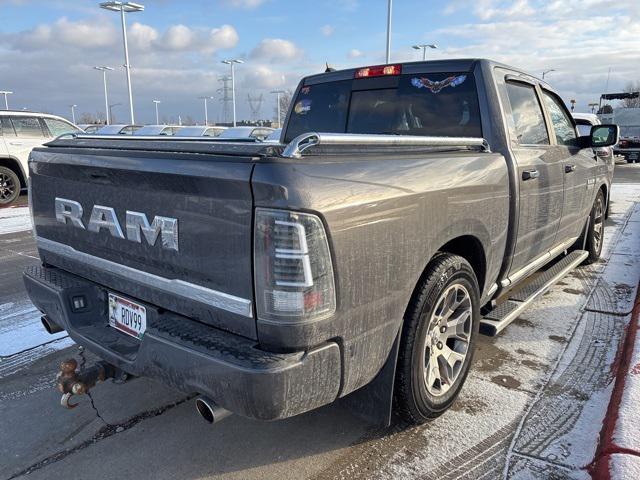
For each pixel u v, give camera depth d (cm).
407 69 368
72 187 274
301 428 291
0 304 501
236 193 192
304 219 186
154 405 319
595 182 547
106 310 276
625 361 331
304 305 190
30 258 686
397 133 372
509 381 338
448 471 252
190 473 256
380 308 224
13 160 1191
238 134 1493
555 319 444
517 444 271
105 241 257
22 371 363
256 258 191
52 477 254
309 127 420
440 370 289
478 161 294
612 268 604
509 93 362
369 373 231
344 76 400
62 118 1296
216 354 198
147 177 222
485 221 298
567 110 489
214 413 207
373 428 290
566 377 342
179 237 217
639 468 225
